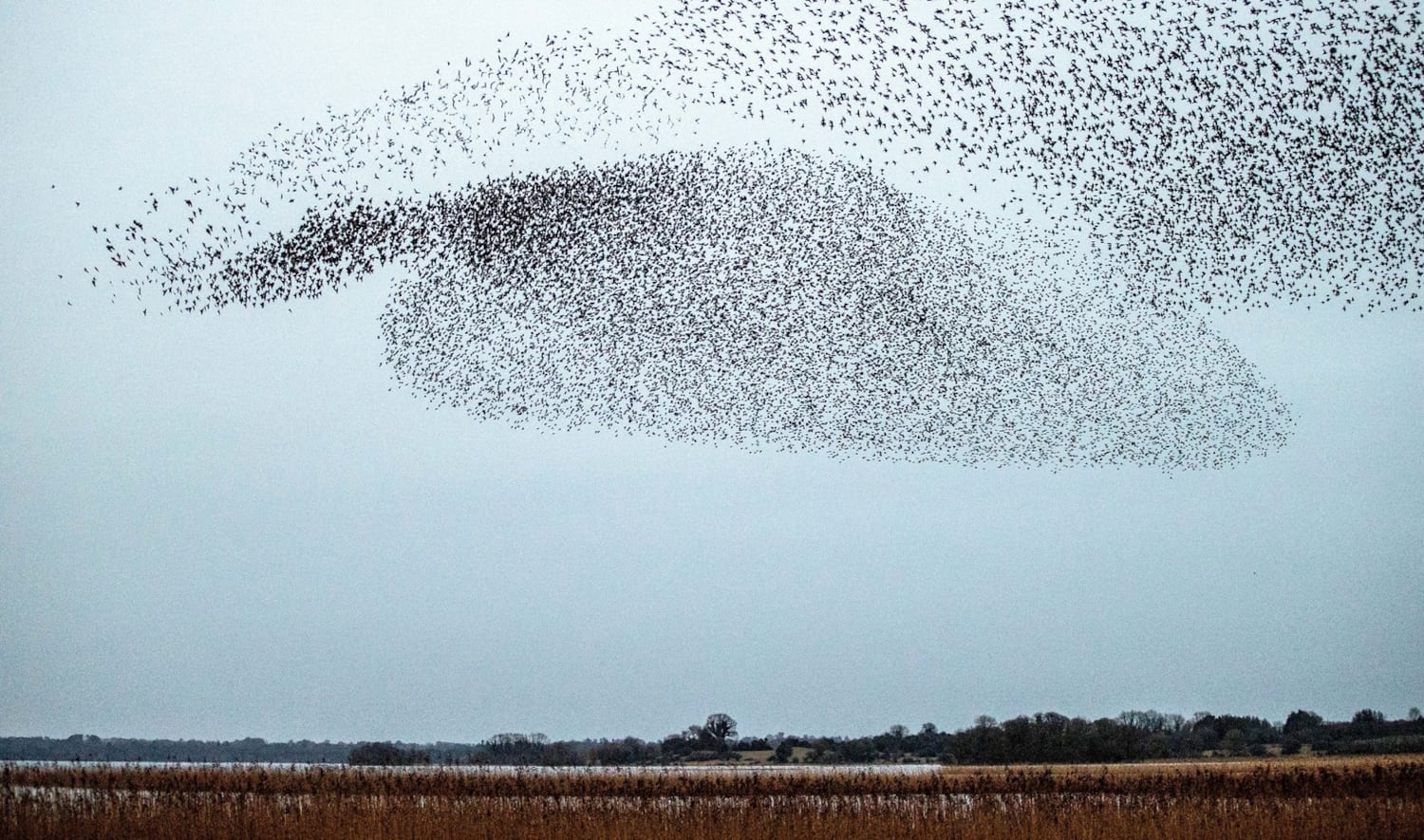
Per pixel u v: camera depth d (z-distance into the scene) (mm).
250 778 39656
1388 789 33875
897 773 54281
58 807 27406
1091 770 57750
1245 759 76812
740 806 30281
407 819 27078
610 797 34344
